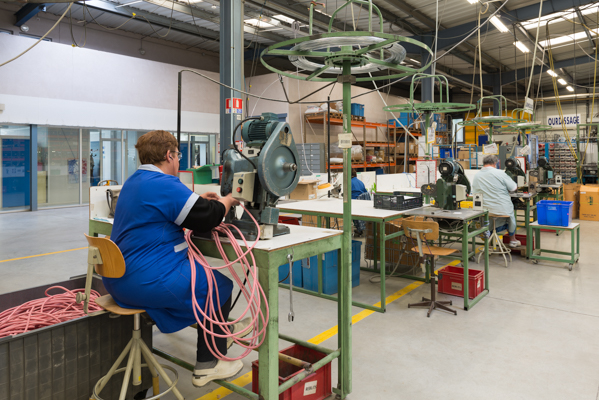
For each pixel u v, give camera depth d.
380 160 12.11
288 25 10.23
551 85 17.56
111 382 2.07
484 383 2.35
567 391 2.26
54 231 7.16
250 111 11.59
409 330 3.12
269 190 1.89
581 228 7.54
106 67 10.21
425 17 9.66
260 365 1.79
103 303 1.86
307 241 1.95
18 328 2.02
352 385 2.34
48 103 9.34
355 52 2.04
